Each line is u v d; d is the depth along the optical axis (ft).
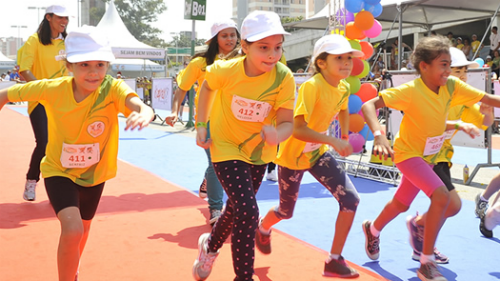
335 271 11.12
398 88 11.45
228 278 11.07
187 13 45.50
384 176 24.03
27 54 16.88
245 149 10.40
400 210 12.27
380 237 14.71
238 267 9.39
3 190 19.83
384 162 24.40
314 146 11.40
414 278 11.54
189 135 43.93
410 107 11.42
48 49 17.17
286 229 15.44
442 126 11.56
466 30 73.31
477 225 16.05
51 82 9.36
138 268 11.60
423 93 11.39
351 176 25.12
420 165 11.30
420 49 11.35
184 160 29.86
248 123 10.21
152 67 121.19
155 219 15.87
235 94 10.11
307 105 11.02
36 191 19.69
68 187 9.17
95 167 9.66
